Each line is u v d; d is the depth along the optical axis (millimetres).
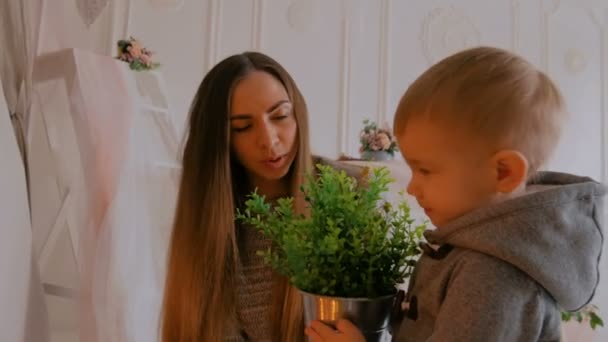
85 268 1397
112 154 1468
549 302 482
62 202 1573
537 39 3344
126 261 1438
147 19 2184
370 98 2746
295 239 507
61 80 1603
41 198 1684
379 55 2795
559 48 3420
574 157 3398
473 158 489
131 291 1443
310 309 524
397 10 2871
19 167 1230
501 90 485
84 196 1484
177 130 2014
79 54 1486
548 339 480
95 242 1403
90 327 1370
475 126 481
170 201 1744
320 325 498
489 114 480
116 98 1526
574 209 511
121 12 2117
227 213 861
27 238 1237
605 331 2705
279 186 919
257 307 876
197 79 2285
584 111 3480
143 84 1814
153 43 2191
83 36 1950
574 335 2213
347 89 2678
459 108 485
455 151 492
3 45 1445
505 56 520
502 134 481
